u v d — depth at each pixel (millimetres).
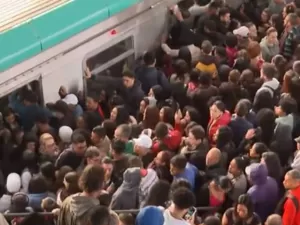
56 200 8219
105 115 10945
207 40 11609
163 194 7781
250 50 11320
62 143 9938
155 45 12984
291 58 11781
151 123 9711
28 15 11156
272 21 12469
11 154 9648
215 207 8164
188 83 10789
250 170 8031
